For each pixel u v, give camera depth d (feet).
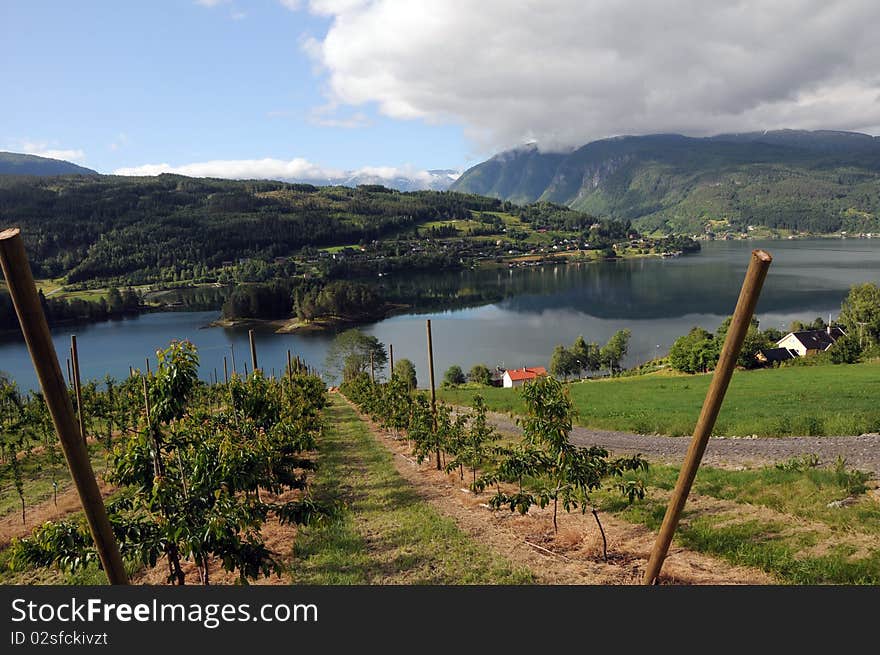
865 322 248.32
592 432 92.89
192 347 30.78
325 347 377.91
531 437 36.83
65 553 25.75
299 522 30.94
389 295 593.01
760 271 19.04
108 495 62.64
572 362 292.20
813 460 52.85
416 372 311.68
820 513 36.60
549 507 49.11
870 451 58.90
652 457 69.82
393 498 58.39
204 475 28.91
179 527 26.35
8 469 60.59
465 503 53.83
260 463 34.76
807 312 384.88
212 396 110.93
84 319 492.13
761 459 61.31
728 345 20.63
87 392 90.38
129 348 367.04
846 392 105.81
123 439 35.94
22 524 56.13
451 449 67.21
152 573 38.45
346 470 76.28
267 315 492.95
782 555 31.19
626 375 266.77
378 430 117.39
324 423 118.93
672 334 356.38
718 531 36.47
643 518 42.16
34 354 16.42
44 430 78.28
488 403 139.95
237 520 27.66
